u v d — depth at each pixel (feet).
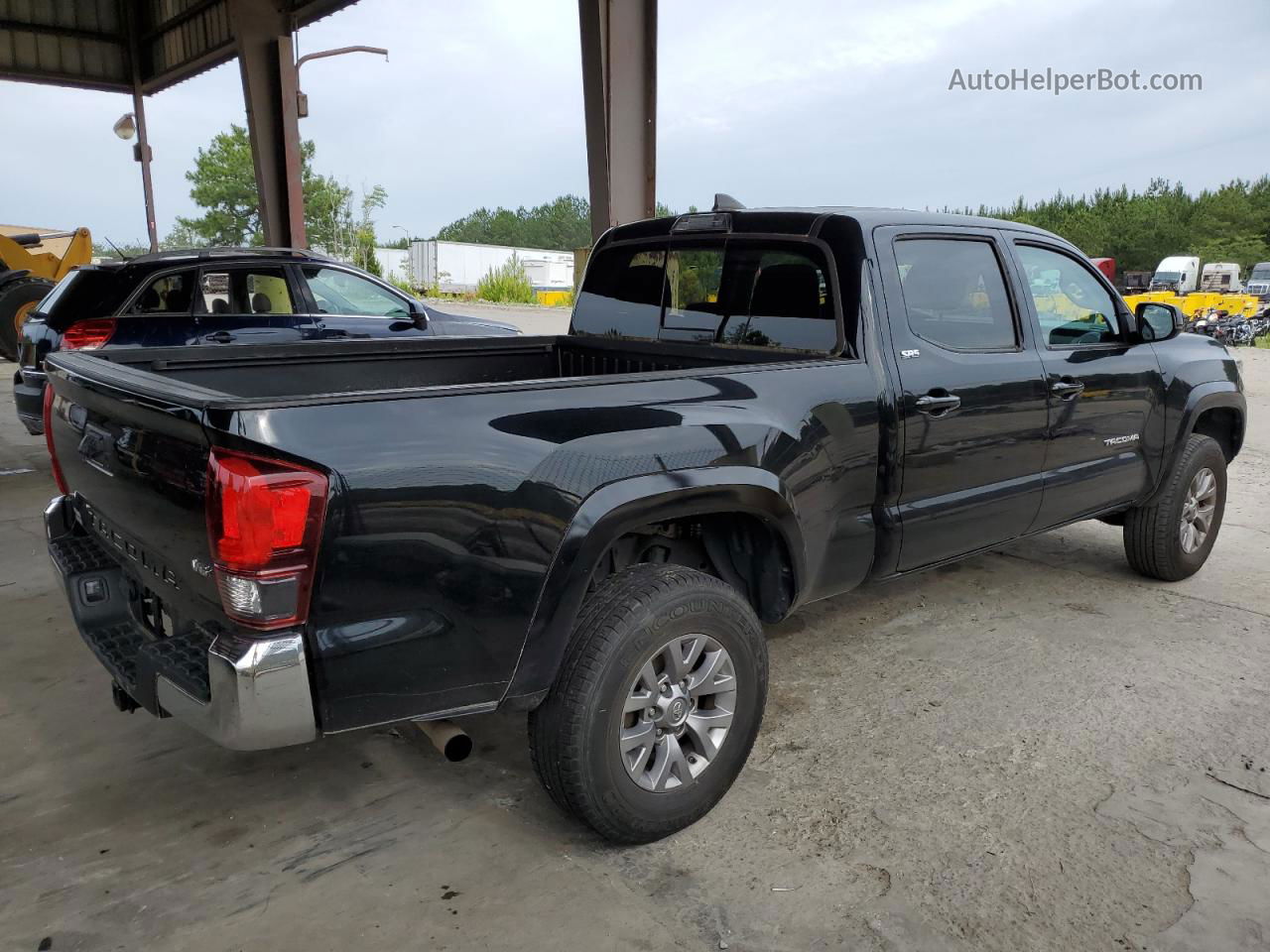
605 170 22.72
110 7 63.57
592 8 21.85
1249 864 7.93
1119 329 13.41
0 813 8.66
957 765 9.56
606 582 7.97
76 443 8.58
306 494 6.17
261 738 6.32
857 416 9.51
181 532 6.72
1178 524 14.52
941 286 10.71
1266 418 32.32
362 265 173.27
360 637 6.55
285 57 44.27
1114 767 9.50
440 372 12.23
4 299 37.70
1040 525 12.37
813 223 10.20
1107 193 274.57
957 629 13.20
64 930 7.10
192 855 8.07
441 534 6.72
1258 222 256.32
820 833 8.38
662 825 8.10
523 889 7.63
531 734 7.75
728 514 9.34
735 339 11.07
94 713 10.62
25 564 15.64
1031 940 7.01
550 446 7.25
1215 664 12.01
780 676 11.68
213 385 10.37
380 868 7.90
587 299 13.16
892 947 6.95
